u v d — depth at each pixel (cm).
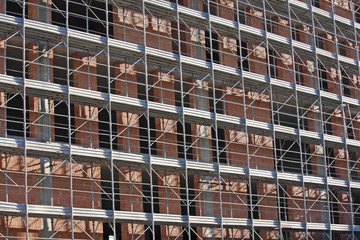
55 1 3991
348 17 5016
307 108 4550
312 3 4856
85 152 3195
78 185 3341
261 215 4091
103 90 4125
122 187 3491
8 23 3066
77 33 3278
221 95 4234
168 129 3581
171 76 3809
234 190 3953
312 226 4062
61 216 3117
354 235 4525
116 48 3444
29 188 3181
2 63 3200
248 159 3819
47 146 3073
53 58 3547
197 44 4016
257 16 4144
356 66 4684
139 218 3300
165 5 3703
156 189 4775
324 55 4469
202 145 3862
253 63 4238
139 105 3444
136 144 3581
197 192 3794
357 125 4831
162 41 3838
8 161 3138
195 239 5028
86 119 3331
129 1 3609
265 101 4256
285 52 4469
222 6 4175
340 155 4666
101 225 3409
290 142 5125
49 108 3316
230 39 4159
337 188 4422
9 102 4238
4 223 3086
